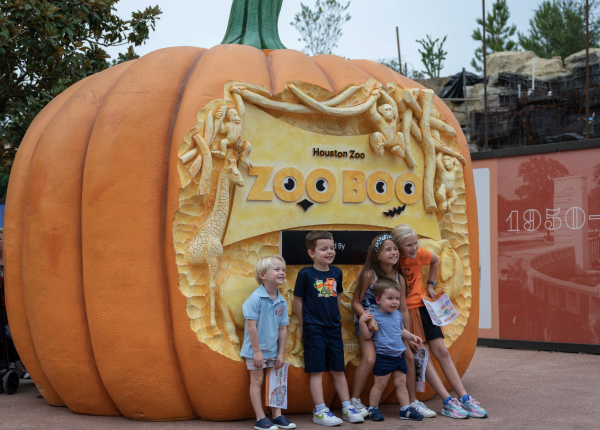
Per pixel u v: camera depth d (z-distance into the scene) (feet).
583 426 13.74
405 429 13.56
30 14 26.73
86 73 30.25
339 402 15.78
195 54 16.40
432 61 71.97
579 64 57.06
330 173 15.80
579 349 26.07
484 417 14.62
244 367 14.10
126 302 13.99
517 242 27.99
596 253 26.00
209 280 14.08
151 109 14.67
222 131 14.53
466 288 17.78
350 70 16.71
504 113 53.83
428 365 15.30
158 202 14.34
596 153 26.21
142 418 14.40
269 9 19.17
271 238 15.30
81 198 14.85
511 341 27.66
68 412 15.64
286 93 15.35
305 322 14.47
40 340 15.11
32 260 15.14
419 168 17.08
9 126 32.19
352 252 16.02
